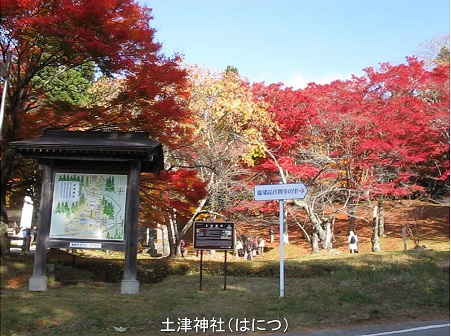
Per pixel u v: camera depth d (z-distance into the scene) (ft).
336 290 31.96
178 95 45.75
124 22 37.76
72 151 30.83
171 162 59.36
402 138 68.18
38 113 42.91
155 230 104.47
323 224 80.18
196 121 59.41
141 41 37.63
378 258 48.11
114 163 32.40
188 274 43.29
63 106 41.93
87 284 34.81
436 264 42.93
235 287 33.12
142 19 39.29
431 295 32.01
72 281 36.27
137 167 32.17
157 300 28.09
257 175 75.92
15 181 47.21
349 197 71.92
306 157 73.10
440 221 90.63
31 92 42.50
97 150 30.58
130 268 30.96
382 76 70.03
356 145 67.36
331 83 71.72
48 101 43.57
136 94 39.37
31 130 41.27
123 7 37.50
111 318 24.17
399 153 65.87
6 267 37.32
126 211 31.65
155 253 87.97
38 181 44.78
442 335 23.08
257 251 89.97
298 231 105.60
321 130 69.67
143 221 64.95
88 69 42.60
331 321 26.02
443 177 69.62
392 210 90.84
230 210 69.00
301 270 45.11
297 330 24.18
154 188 46.14
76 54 36.76
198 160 61.93
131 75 39.37
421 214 91.40
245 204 69.31
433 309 29.25
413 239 75.41
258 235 104.17
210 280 36.32
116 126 42.01
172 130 44.52
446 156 73.05
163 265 45.47
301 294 31.12
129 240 31.19
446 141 67.97
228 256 86.74
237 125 66.39
